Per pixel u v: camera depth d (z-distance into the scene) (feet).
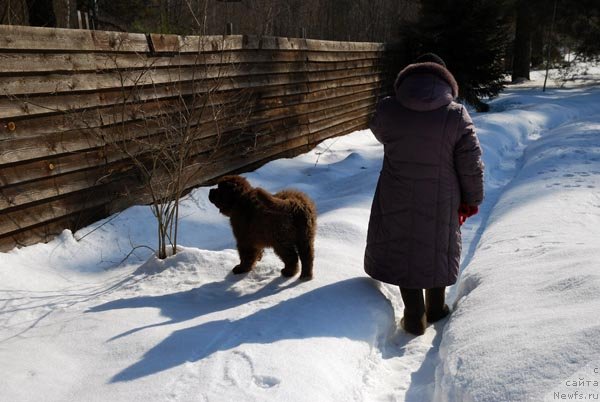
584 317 8.46
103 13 46.29
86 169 16.84
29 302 12.06
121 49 17.90
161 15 33.73
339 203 20.58
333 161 31.40
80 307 11.87
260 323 10.75
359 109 41.55
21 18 24.02
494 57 51.44
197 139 21.20
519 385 7.42
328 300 11.89
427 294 12.66
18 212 14.64
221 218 20.04
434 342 11.57
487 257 14.32
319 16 72.38
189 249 14.64
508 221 17.75
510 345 8.52
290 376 8.79
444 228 11.72
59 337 10.37
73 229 16.49
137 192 18.98
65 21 27.20
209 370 8.95
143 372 9.02
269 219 12.89
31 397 8.45
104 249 16.01
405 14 75.46
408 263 11.78
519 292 10.80
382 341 11.47
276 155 29.01
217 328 10.50
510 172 29.12
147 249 16.47
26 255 14.53
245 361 9.20
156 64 19.40
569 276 10.53
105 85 17.29
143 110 18.80
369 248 12.54
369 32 73.77
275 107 28.48
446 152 11.45
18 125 14.52
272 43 27.43
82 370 9.26
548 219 16.94
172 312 11.59
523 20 80.69
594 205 18.75
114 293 12.84
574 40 78.69
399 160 11.71
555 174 24.07
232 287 13.05
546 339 8.21
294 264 13.46
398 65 49.39
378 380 10.00
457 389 8.18
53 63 15.47
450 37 50.44
